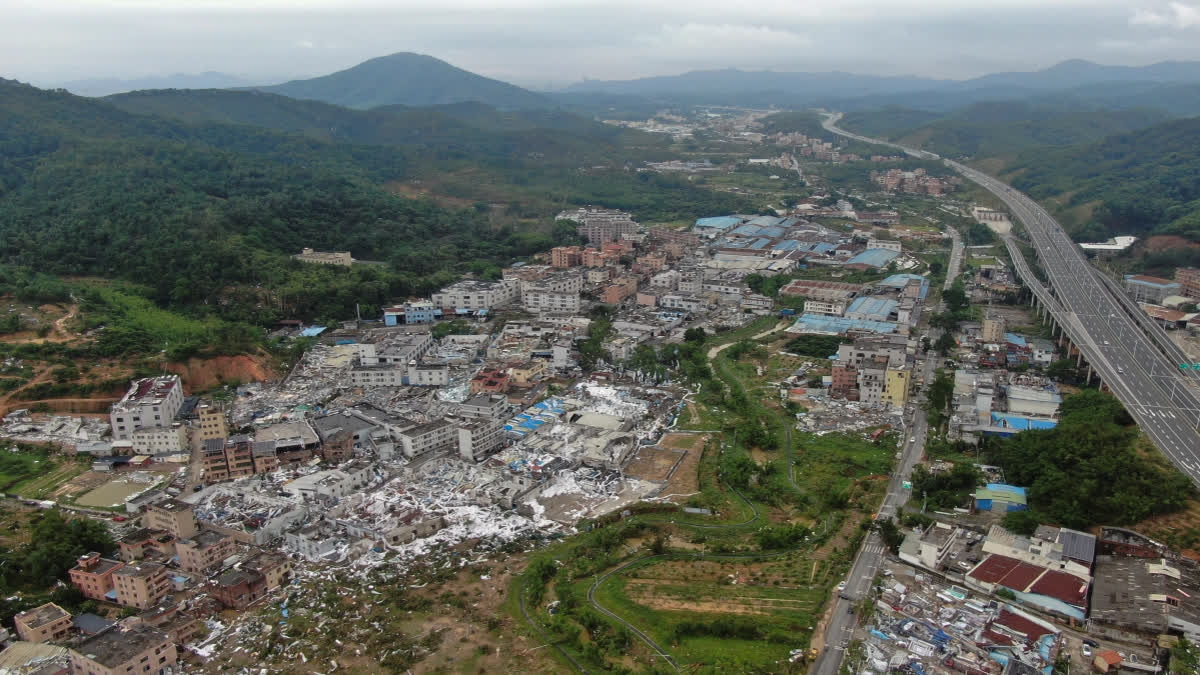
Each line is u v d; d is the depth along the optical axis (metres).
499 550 194.50
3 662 145.75
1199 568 174.38
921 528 194.00
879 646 150.12
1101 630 155.62
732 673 142.38
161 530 196.12
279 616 168.00
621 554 190.75
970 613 160.62
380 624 164.12
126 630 152.38
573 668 149.25
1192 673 138.62
